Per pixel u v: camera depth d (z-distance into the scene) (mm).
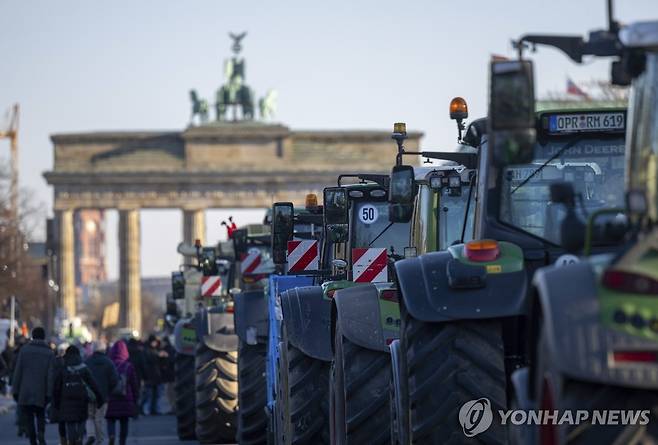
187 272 103188
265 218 72000
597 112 28906
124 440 73188
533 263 27656
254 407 56625
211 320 69188
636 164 20844
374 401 32312
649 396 17938
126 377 73000
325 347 39312
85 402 67625
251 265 69125
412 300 26234
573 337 18000
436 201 36969
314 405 39656
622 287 17984
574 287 18406
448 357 26203
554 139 28938
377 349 32438
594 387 18172
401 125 36594
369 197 46375
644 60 20656
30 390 70500
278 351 45469
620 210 21484
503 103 21094
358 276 41125
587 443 18047
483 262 26281
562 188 26891
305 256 50406
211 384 69750
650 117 20406
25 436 87938
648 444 17797
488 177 28453
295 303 39969
